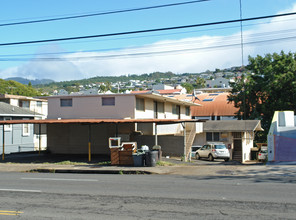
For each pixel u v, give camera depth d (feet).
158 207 27.81
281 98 136.56
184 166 60.95
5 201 31.27
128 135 85.30
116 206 28.50
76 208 28.09
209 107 186.29
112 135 87.71
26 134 116.06
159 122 71.82
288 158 65.67
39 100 154.51
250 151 130.31
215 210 26.45
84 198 32.09
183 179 44.91
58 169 59.36
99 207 28.27
